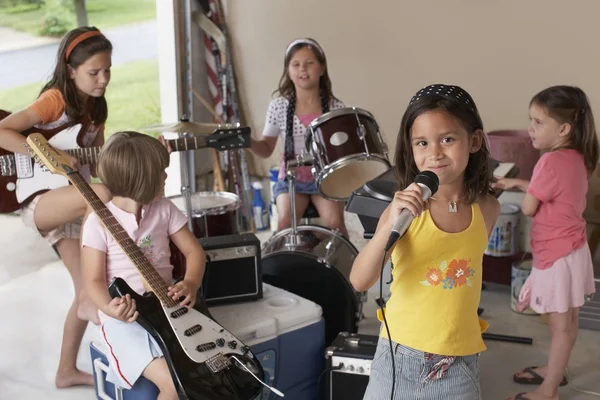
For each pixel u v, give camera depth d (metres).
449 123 1.60
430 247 1.67
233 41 5.04
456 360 1.70
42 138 2.46
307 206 3.54
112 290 2.10
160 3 4.69
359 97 4.69
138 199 2.17
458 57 4.32
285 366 2.38
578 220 2.56
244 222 4.84
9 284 3.90
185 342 2.03
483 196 1.77
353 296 2.78
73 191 2.55
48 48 5.47
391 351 1.66
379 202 2.52
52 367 2.96
